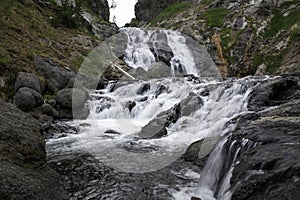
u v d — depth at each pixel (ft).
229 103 40.09
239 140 20.36
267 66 86.99
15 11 77.00
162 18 155.63
